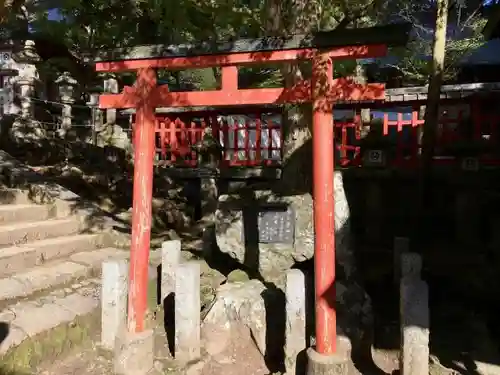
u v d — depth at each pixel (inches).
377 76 603.5
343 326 173.6
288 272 164.6
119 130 512.7
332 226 152.3
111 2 473.4
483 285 234.8
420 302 140.9
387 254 276.8
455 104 359.9
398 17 489.7
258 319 182.2
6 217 255.1
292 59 155.6
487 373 160.9
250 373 168.2
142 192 165.8
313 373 146.6
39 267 220.8
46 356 164.9
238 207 225.0
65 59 624.4
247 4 394.0
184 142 423.5
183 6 357.4
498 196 288.7
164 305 212.5
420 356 139.8
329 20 329.1
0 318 166.2
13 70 466.6
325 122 152.0
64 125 482.3
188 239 337.4
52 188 306.3
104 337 175.3
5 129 388.5
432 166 302.7
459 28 526.0
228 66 163.6
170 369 163.9
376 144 348.2
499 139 307.3
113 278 174.2
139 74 169.5
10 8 301.6
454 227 304.5
